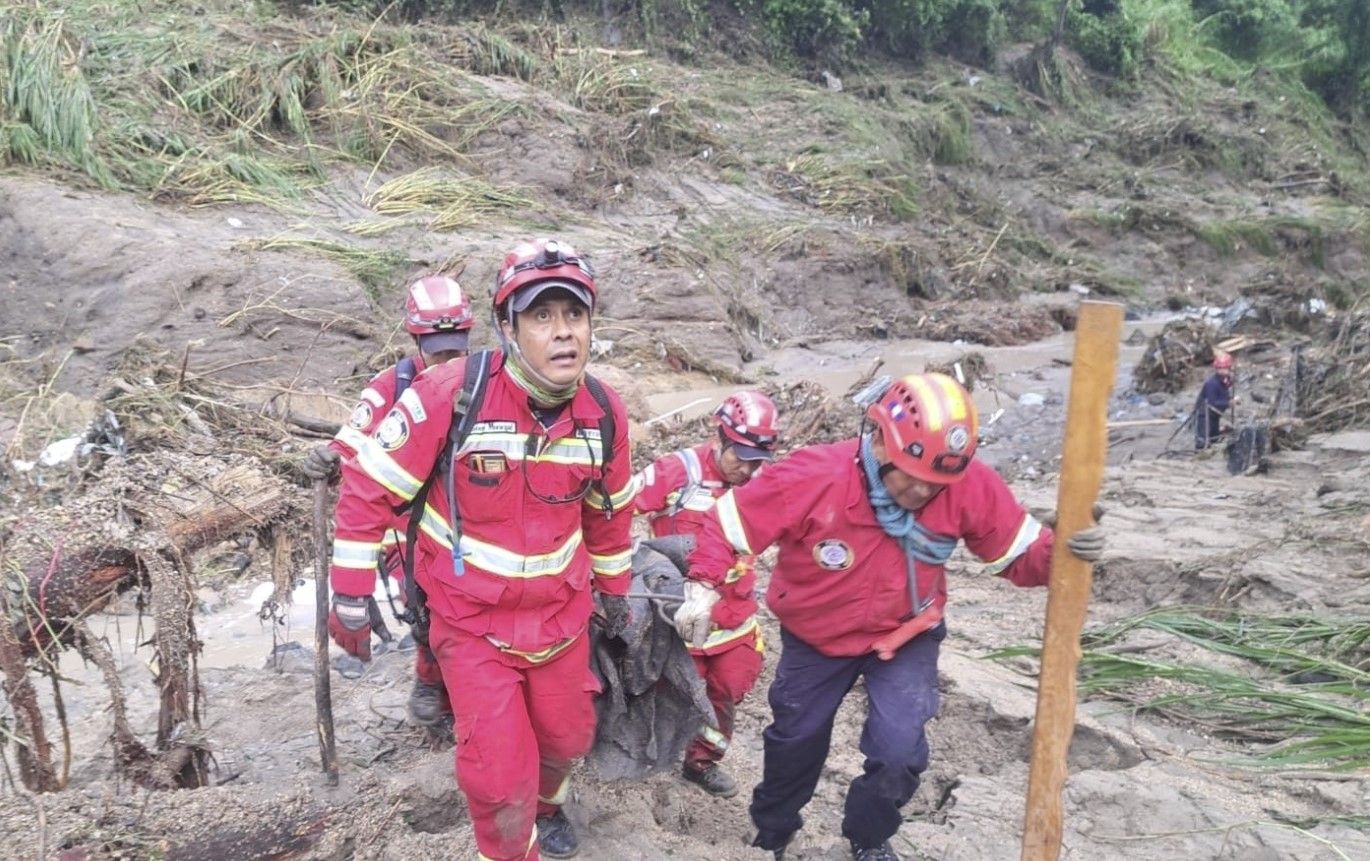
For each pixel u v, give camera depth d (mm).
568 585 3229
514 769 3170
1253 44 45500
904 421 3158
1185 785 4219
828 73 31266
